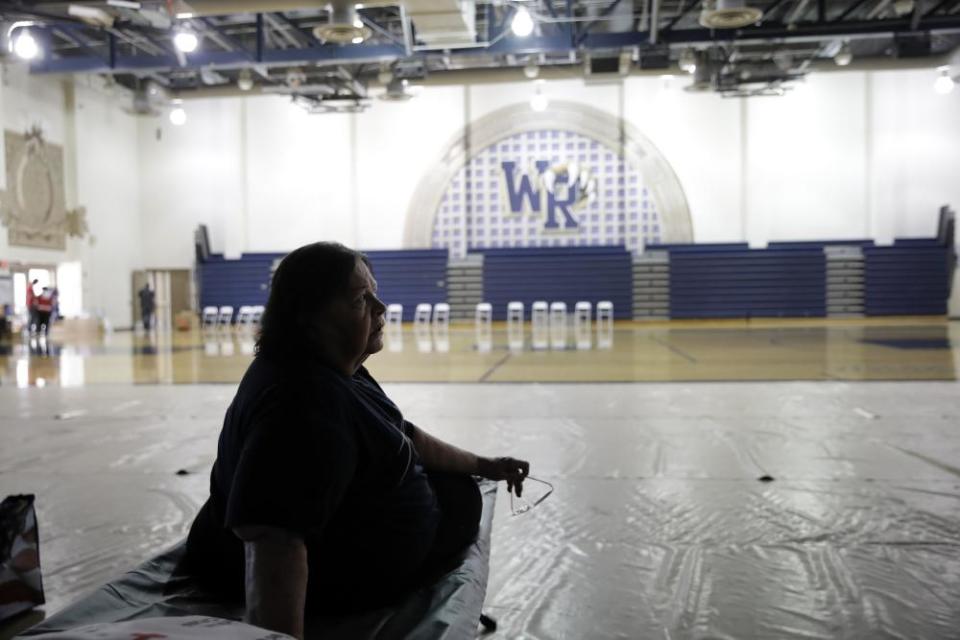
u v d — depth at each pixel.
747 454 4.53
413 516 1.73
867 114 21.88
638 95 22.55
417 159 23.33
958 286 21.44
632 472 4.13
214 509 1.66
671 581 2.56
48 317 18.09
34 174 19.20
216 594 1.79
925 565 2.67
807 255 21.92
